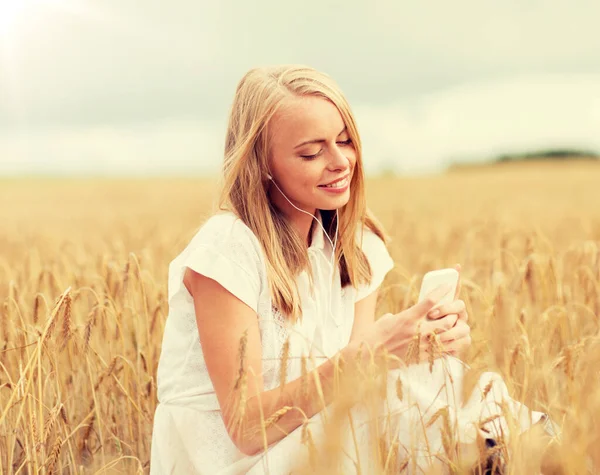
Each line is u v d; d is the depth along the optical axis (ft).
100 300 8.81
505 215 39.01
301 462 5.59
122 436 9.43
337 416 5.36
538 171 150.61
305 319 7.20
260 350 6.72
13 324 9.06
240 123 7.10
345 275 8.02
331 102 6.86
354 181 7.46
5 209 72.13
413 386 6.53
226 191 7.07
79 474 8.44
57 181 159.84
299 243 7.32
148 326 9.31
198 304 6.75
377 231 8.70
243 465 6.65
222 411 6.63
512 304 10.58
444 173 176.35
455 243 20.52
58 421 7.97
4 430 8.40
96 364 9.29
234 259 6.72
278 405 6.44
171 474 6.98
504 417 6.07
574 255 13.79
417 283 15.33
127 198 92.63
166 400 7.20
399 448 6.51
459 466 6.03
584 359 6.38
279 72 7.03
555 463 6.16
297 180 6.91
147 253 14.60
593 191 80.84
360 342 6.24
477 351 6.90
